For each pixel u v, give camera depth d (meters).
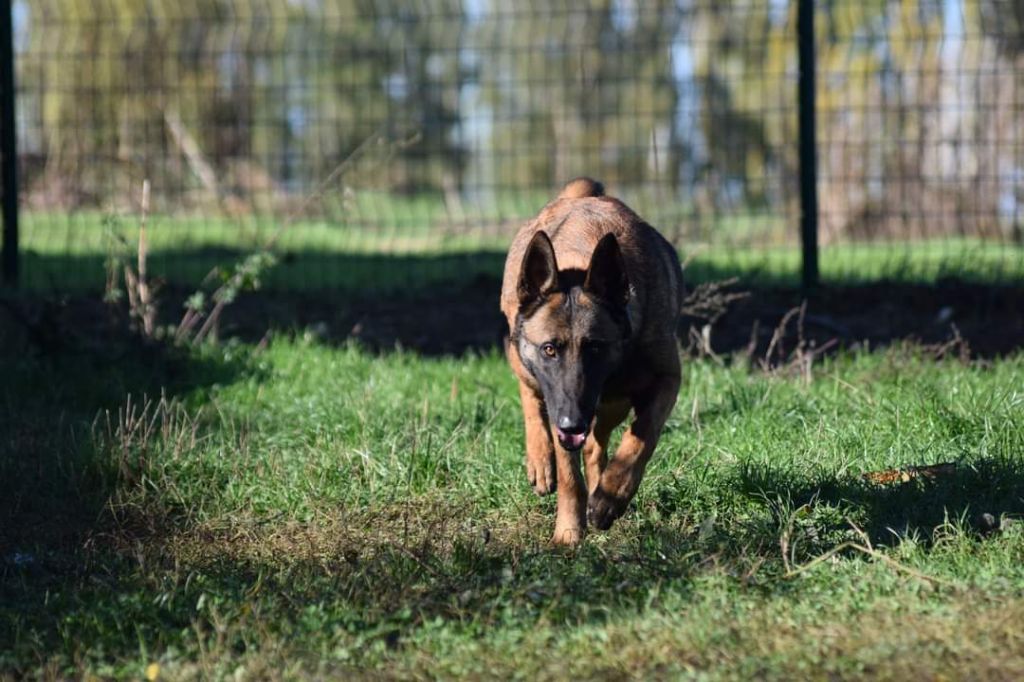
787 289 14.14
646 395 7.41
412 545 7.27
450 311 14.05
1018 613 5.73
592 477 8.02
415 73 20.62
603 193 8.41
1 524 8.03
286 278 16.14
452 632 5.87
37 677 5.58
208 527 7.95
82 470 8.72
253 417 10.02
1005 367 10.75
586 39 17.28
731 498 7.90
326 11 19.66
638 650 5.52
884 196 16.91
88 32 19.73
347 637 5.84
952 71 15.97
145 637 6.02
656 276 7.43
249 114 20.45
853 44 16.62
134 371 11.35
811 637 5.59
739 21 22.78
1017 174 16.09
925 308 13.54
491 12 15.91
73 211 18.22
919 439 8.77
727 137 18.11
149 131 20.03
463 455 8.80
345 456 8.75
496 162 19.97
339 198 13.66
